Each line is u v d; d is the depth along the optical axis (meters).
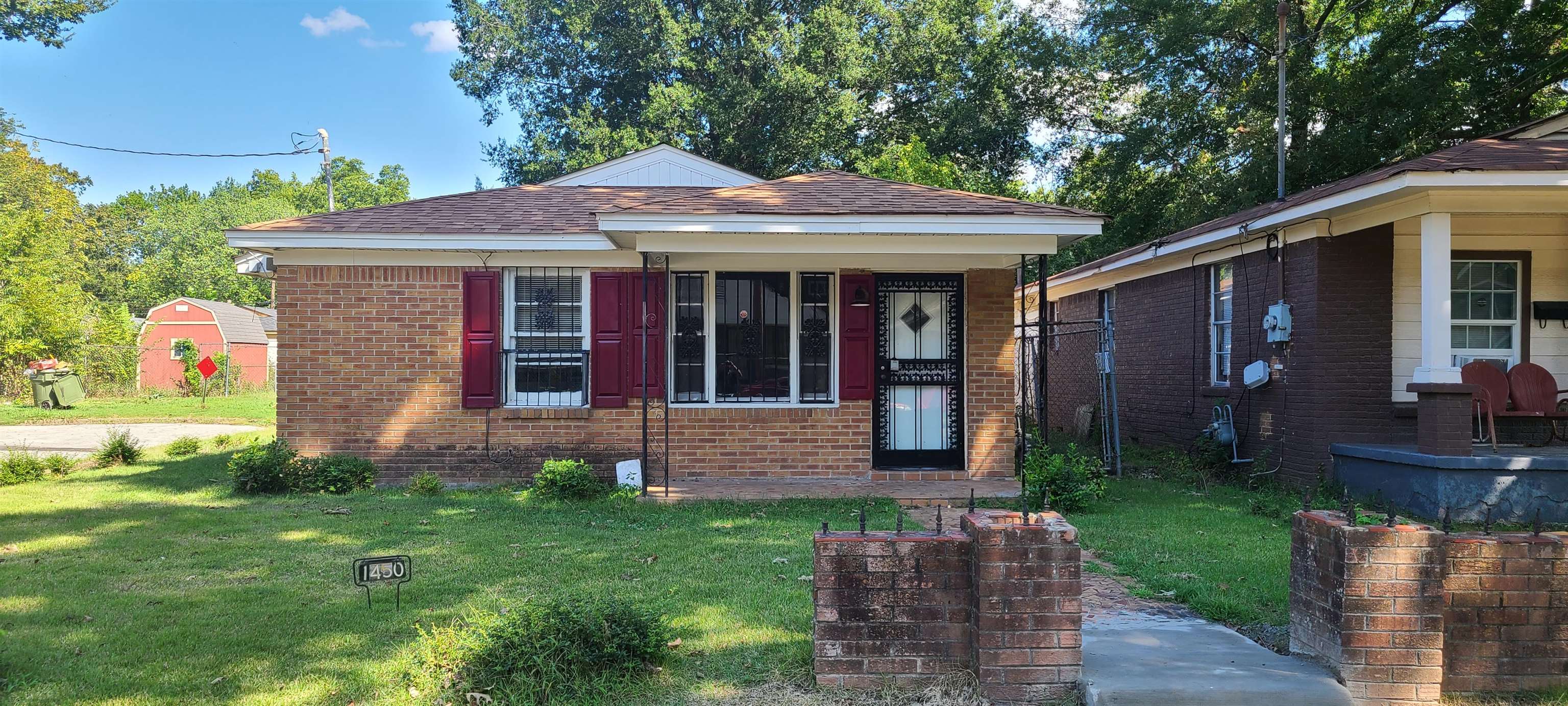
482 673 3.97
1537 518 4.20
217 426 20.44
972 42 28.50
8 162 38.22
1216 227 11.75
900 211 8.86
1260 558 6.79
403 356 10.47
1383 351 9.98
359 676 4.20
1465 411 8.51
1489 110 17.27
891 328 10.55
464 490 10.19
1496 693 3.98
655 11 26.09
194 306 37.66
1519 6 15.88
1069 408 18.28
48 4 27.31
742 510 8.83
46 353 29.78
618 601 4.59
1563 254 10.15
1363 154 17.47
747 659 4.45
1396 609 3.86
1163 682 3.87
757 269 10.45
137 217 59.59
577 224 10.62
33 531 7.60
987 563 3.92
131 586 5.86
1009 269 10.38
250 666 4.36
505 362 10.62
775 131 26.05
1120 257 14.78
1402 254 10.05
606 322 10.48
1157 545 7.28
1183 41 19.91
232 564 6.46
